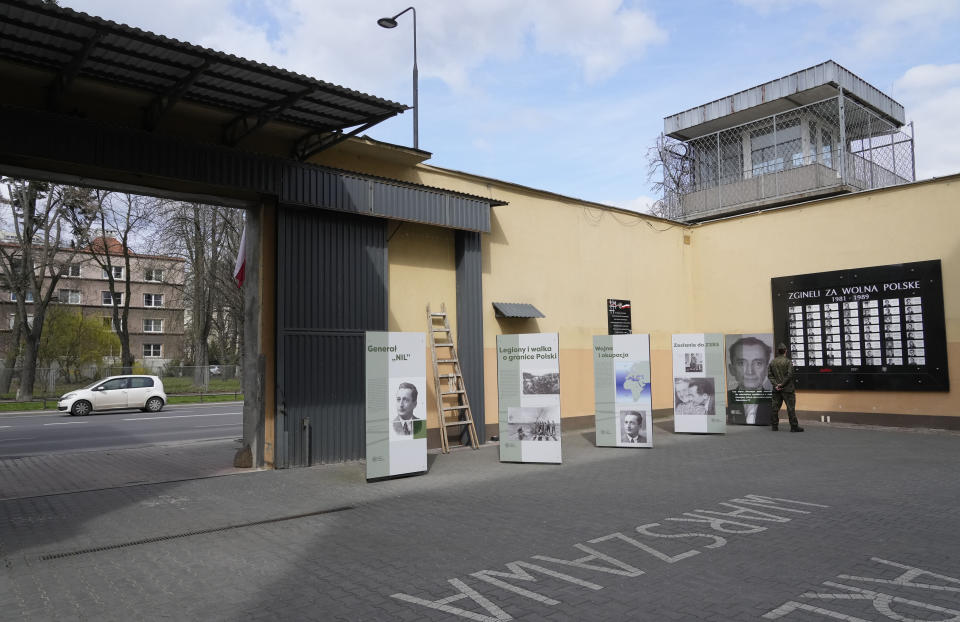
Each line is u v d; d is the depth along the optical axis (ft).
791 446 41.04
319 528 22.22
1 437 54.85
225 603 15.17
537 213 50.62
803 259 56.59
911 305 49.90
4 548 19.99
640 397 41.22
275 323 34.99
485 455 39.22
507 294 47.73
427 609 14.61
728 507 24.47
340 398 36.88
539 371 36.09
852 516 22.85
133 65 26.05
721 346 47.78
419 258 42.39
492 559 18.34
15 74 26.63
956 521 22.03
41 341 123.54
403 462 31.94
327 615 14.35
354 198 36.94
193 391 114.32
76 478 32.45
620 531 21.17
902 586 15.71
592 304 54.13
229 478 31.96
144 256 130.41
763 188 68.74
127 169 28.63
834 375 53.72
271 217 35.91
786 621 13.62
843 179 63.00
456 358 42.63
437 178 43.93
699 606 14.53
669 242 62.64
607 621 13.74
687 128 75.56
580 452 40.01
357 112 31.76
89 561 18.61
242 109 31.14
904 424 49.73
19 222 104.73
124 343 121.60
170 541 20.72
